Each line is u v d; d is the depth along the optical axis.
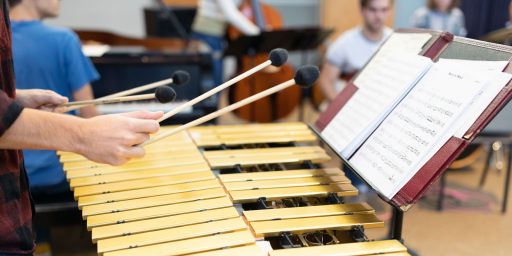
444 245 2.77
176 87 2.97
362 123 1.30
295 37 3.68
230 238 1.07
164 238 1.07
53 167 2.24
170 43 3.48
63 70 2.19
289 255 1.01
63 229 2.27
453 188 3.60
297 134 1.78
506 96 1.01
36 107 1.37
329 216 1.18
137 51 3.08
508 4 4.27
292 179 1.39
